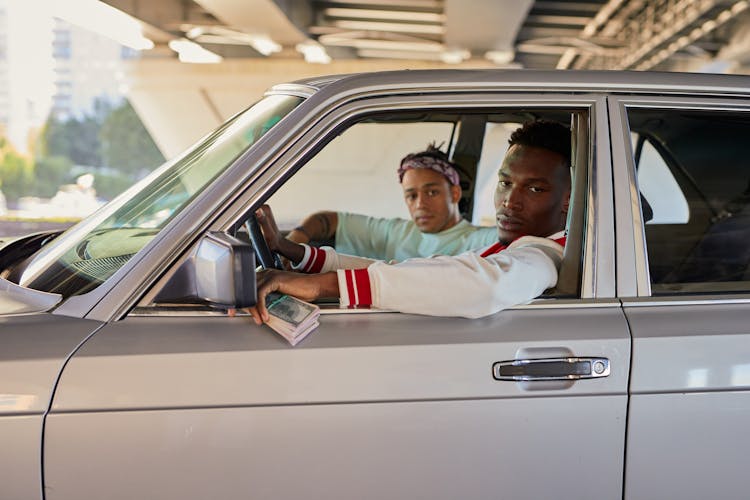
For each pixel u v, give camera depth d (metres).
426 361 1.71
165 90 24.81
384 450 1.69
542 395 1.72
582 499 1.74
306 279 1.83
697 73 2.01
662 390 1.75
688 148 2.55
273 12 18.67
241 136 2.05
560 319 1.81
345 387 1.68
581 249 1.88
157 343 1.69
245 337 1.73
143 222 1.97
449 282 1.78
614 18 21.58
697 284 2.01
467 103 1.89
